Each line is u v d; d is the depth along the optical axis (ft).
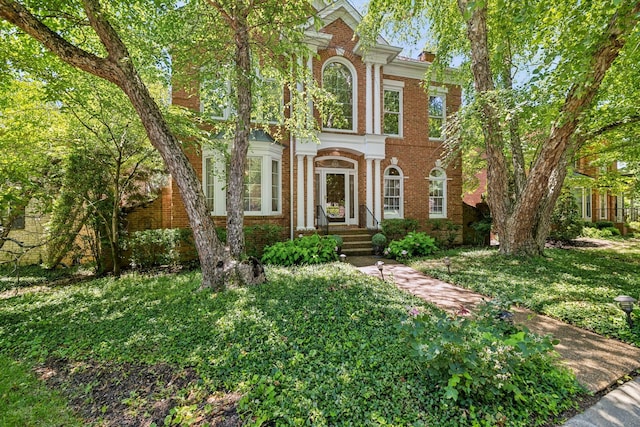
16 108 21.81
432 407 7.71
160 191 30.86
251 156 32.50
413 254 32.35
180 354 10.65
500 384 7.57
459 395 7.94
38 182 24.17
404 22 33.14
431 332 10.05
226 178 28.40
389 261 30.42
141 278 23.25
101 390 9.16
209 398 8.47
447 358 8.10
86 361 10.69
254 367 9.55
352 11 36.88
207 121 27.99
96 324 13.65
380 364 9.48
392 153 39.50
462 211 43.06
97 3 15.56
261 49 22.18
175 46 21.21
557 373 9.00
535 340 8.97
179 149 17.94
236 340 11.34
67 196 23.79
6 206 19.58
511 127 28.22
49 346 11.76
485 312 10.78
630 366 10.16
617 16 15.79
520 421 7.38
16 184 22.06
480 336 9.00
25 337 12.60
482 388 7.83
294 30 19.81
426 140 41.04
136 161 26.61
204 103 24.89
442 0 29.96
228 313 13.88
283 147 34.58
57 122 23.57
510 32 24.14
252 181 32.71
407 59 39.60
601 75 18.60
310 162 35.22
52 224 24.13
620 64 20.66
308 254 27.89
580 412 7.94
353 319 13.01
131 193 28.60
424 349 8.07
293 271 23.67
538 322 14.10
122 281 22.25
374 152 37.32
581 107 20.42
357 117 37.63
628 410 8.02
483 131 27.27
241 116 19.71
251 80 20.04
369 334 11.62
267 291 17.15
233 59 21.49
